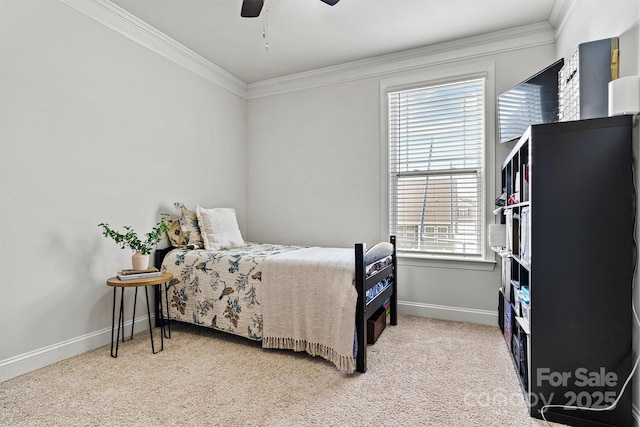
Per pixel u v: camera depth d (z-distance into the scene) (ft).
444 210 10.34
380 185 11.01
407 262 10.59
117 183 8.48
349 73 11.39
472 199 9.99
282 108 12.51
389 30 9.27
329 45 10.10
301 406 5.49
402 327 9.37
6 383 6.20
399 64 10.68
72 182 7.50
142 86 9.13
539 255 5.29
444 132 10.32
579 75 5.70
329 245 11.78
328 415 5.24
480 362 7.13
